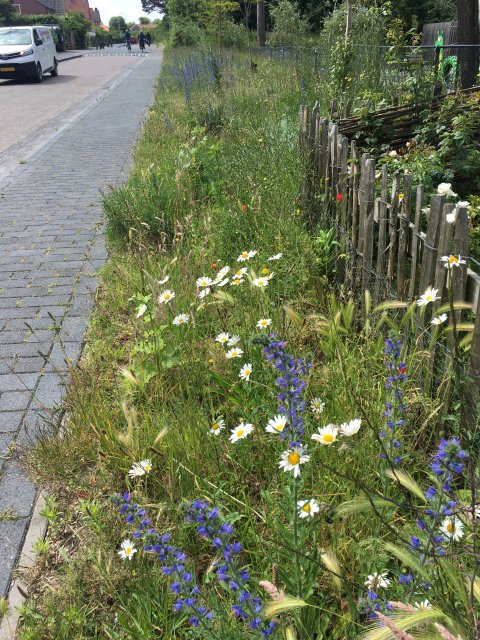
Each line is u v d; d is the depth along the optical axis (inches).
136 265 199.2
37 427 130.6
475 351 96.3
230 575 68.9
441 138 235.5
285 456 75.1
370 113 245.3
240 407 118.0
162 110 493.4
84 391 132.5
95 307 183.2
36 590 93.6
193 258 187.8
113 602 90.4
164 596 86.5
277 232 185.0
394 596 78.4
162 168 284.8
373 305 144.7
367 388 112.5
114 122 550.9
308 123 215.9
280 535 82.5
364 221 150.3
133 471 103.6
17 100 737.6
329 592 83.7
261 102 415.2
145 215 227.6
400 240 128.8
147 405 128.0
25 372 151.8
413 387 114.9
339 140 175.9
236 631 72.7
